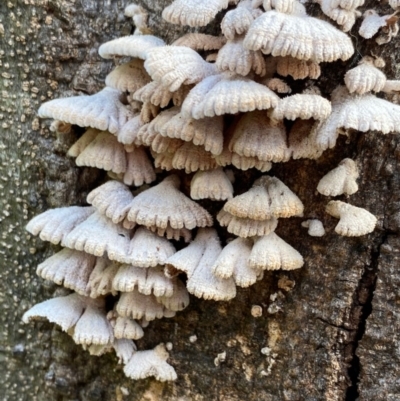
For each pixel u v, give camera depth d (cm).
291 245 12
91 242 12
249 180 12
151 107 11
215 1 10
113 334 13
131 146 12
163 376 13
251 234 11
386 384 12
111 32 13
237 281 11
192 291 11
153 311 13
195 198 11
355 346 12
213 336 13
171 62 10
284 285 12
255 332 13
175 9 10
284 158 10
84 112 11
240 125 10
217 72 11
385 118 9
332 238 12
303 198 12
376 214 11
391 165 11
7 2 13
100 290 12
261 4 10
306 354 12
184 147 11
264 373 13
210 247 12
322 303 12
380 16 10
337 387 12
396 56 11
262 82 10
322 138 10
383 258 11
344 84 11
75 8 13
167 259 12
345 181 10
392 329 11
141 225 12
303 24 9
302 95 9
